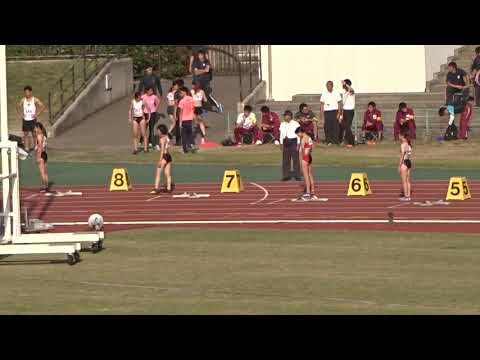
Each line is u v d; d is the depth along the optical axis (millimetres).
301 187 121312
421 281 72562
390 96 160875
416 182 122438
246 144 149000
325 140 146625
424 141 145875
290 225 98375
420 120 152125
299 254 83250
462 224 96938
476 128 148125
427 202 109000
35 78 173750
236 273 76375
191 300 68312
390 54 166125
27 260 82875
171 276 75812
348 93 144875
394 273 75438
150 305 67000
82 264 80812
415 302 66750
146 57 183625
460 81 144625
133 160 144250
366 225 97438
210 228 97625
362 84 166750
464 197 110750
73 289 72062
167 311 65438
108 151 150000
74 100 167625
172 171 135375
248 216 104062
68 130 164125
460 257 80875
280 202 112062
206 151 145500
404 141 111250
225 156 142500
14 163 85938
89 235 85062
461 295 68438
